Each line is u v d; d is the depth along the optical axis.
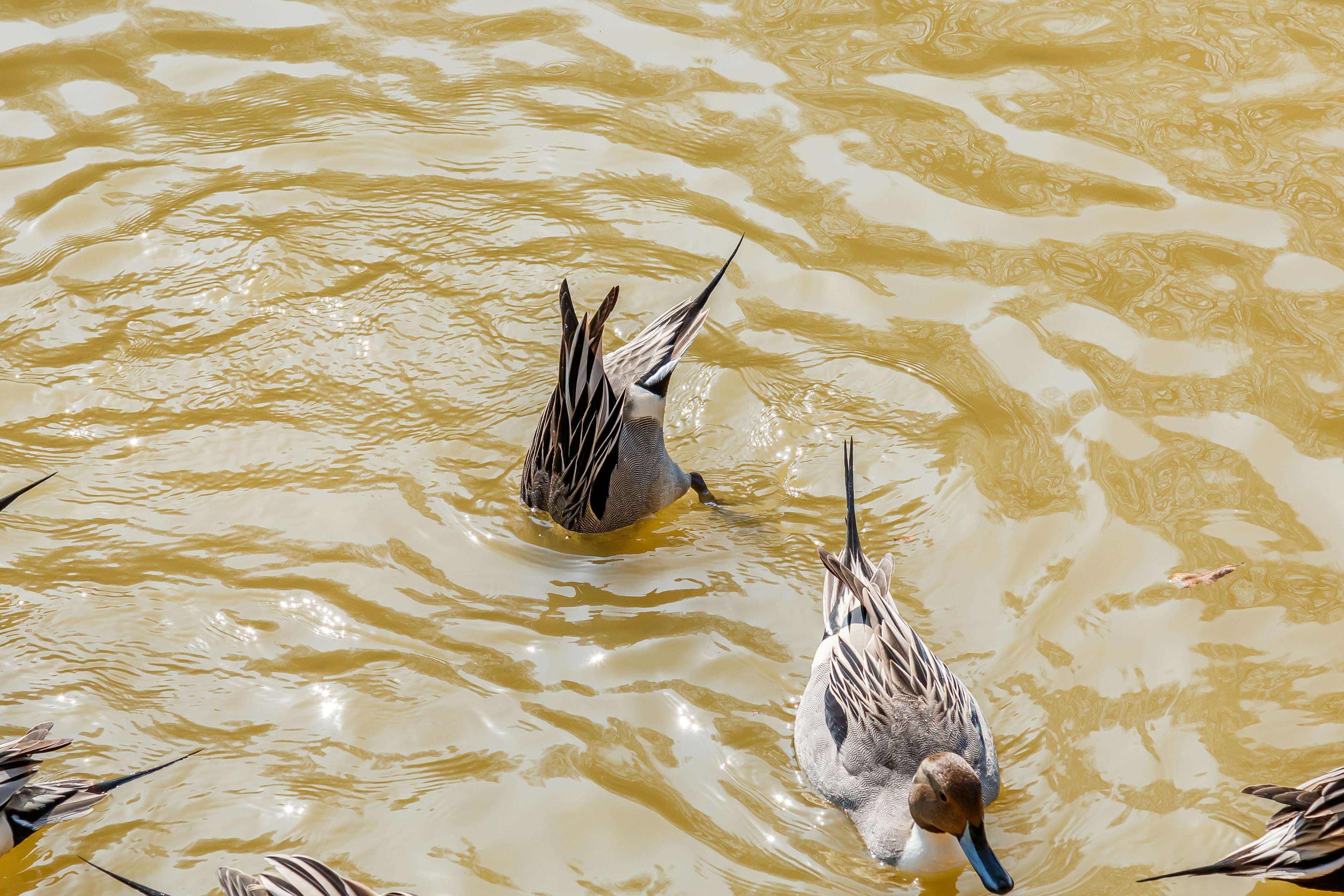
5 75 11.56
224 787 6.07
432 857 5.75
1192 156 10.43
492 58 11.89
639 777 6.15
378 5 12.74
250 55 11.95
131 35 12.20
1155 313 8.91
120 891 5.62
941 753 5.65
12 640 6.80
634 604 7.18
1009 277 9.30
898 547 7.41
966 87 11.38
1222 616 6.84
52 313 9.02
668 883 5.66
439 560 7.44
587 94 11.35
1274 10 12.38
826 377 8.57
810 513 7.75
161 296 9.20
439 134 10.84
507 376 8.67
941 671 6.27
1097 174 10.27
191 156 10.55
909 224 9.82
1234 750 6.15
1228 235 9.59
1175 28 12.16
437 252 9.62
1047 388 8.38
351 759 6.21
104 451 8.02
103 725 6.36
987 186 10.20
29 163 10.42
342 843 5.82
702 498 7.92
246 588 7.16
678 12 12.62
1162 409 8.16
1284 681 6.48
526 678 6.69
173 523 7.56
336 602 7.10
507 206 10.06
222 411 8.34
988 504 7.59
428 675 6.68
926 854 5.64
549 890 5.62
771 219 9.89
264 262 9.48
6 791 5.60
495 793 6.05
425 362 8.75
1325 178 10.11
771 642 6.95
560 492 7.62
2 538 7.41
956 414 8.24
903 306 9.09
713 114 11.09
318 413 8.36
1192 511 7.47
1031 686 6.55
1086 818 5.89
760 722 6.48
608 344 8.77
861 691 6.11
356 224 9.88
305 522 7.61
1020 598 7.04
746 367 8.67
